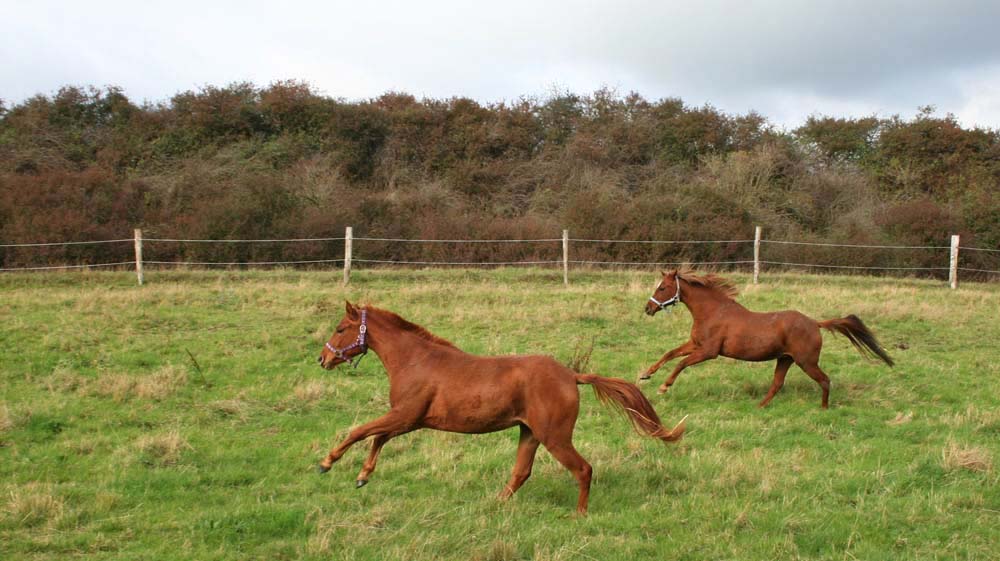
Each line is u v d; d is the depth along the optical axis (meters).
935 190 33.50
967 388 11.02
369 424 6.74
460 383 6.64
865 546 6.01
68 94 32.47
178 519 6.52
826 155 36.22
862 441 8.84
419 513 6.57
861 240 23.66
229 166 28.95
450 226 22.64
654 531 6.33
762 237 25.03
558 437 6.52
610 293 17.06
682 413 9.92
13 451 8.03
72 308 14.14
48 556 5.77
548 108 37.50
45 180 22.00
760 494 7.08
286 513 6.54
